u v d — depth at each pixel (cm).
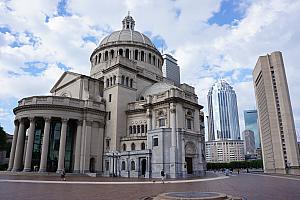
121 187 2981
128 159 5997
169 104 6075
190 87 7419
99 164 6644
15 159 6169
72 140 6750
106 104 7206
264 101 10969
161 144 5669
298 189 2741
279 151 9819
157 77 8631
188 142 6041
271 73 10656
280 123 10050
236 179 4778
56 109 6266
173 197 1570
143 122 6669
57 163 6469
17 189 2612
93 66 8962
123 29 9838
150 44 9269
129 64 7538
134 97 7412
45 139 5984
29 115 6206
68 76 7900
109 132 6856
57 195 2161
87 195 2175
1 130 8631
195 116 6575
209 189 2761
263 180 4406
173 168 5456
